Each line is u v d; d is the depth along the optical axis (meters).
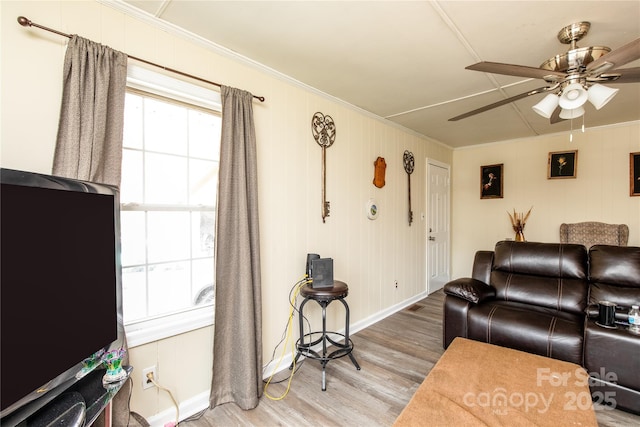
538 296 2.49
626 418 1.75
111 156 1.46
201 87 1.88
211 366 1.93
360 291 3.18
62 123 1.33
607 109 3.23
